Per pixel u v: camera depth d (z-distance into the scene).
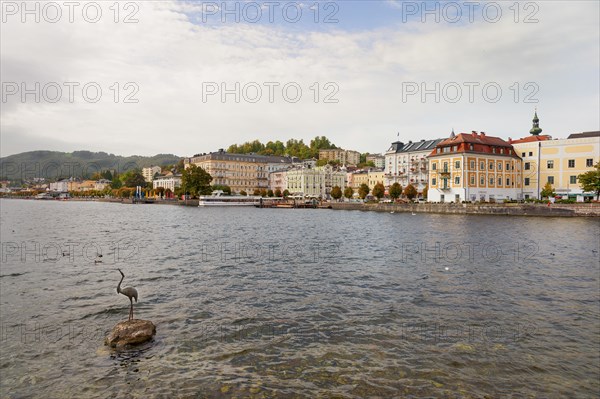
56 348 13.12
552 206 73.62
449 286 21.03
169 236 44.75
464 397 10.02
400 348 13.02
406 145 140.38
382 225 58.81
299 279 22.69
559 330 14.68
